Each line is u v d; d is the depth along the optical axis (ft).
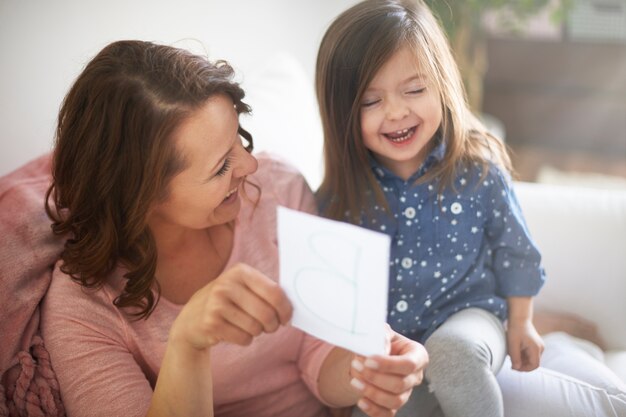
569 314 4.53
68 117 2.77
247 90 4.66
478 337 3.38
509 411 3.57
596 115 9.41
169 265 3.17
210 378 2.63
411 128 3.57
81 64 4.18
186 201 2.81
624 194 4.69
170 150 2.65
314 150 4.71
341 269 2.08
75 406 2.89
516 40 9.34
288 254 2.18
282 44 6.01
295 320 2.29
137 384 2.92
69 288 3.00
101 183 2.76
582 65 9.25
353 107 3.57
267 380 3.34
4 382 2.95
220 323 2.28
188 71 2.71
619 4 8.90
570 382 3.65
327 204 3.94
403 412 3.50
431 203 3.78
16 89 3.89
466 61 7.82
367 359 2.31
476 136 3.93
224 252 3.31
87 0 4.22
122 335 3.03
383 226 3.83
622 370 4.07
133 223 2.82
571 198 4.69
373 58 3.43
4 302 2.89
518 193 4.78
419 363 2.43
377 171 3.85
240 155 2.86
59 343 2.96
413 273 3.78
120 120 2.66
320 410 3.57
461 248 3.77
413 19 3.55
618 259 4.46
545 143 9.74
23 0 3.88
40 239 3.06
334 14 6.61
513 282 3.86
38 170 3.45
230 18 5.35
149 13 4.64
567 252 4.54
